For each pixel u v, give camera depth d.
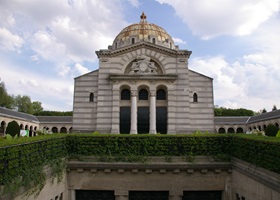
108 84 39.38
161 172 18.42
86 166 18.50
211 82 39.97
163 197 18.86
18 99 117.06
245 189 16.31
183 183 18.52
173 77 38.47
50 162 15.86
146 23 56.97
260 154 14.34
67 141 19.27
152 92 38.62
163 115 39.44
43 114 106.19
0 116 61.28
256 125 73.75
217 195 19.02
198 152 19.11
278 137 16.62
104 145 19.12
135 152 18.92
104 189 18.53
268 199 13.36
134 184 18.47
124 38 54.66
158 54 40.34
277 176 12.41
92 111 39.25
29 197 13.13
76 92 39.78
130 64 40.75
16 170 11.92
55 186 16.62
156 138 19.19
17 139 14.23
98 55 40.25
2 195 10.46
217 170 18.64
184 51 39.94
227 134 20.12
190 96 39.56
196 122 39.00
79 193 19.08
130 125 38.78
